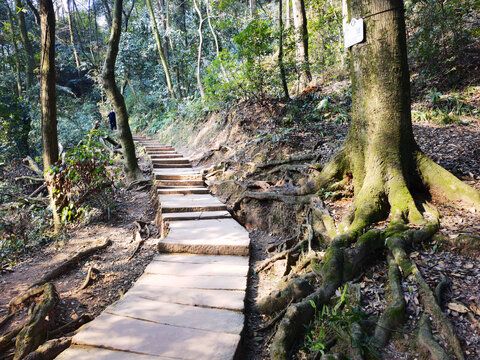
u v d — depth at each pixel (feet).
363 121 13.37
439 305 8.23
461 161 15.23
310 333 9.09
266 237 16.40
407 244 10.41
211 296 10.97
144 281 12.13
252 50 27.96
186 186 25.08
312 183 15.70
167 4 64.44
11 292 13.56
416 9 31.24
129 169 28.14
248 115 29.91
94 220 20.30
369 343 8.11
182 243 14.70
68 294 12.75
